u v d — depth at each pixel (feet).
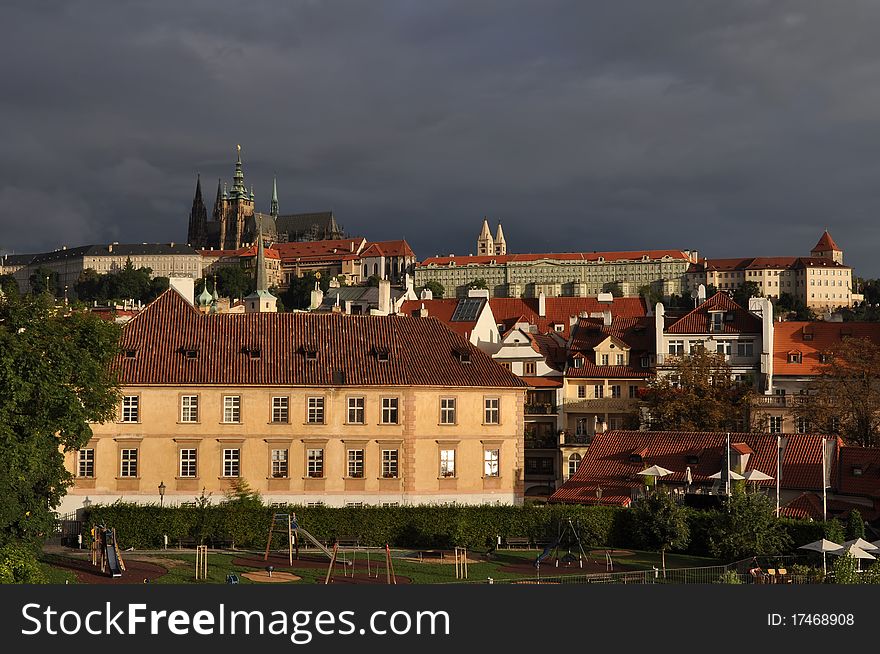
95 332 369.91
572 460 524.93
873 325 560.61
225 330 435.94
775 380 544.21
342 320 447.83
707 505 385.91
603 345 548.31
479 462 431.84
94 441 410.72
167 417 414.00
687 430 478.18
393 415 424.46
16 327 352.69
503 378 440.86
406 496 422.41
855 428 485.15
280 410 420.36
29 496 312.71
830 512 390.83
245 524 368.07
